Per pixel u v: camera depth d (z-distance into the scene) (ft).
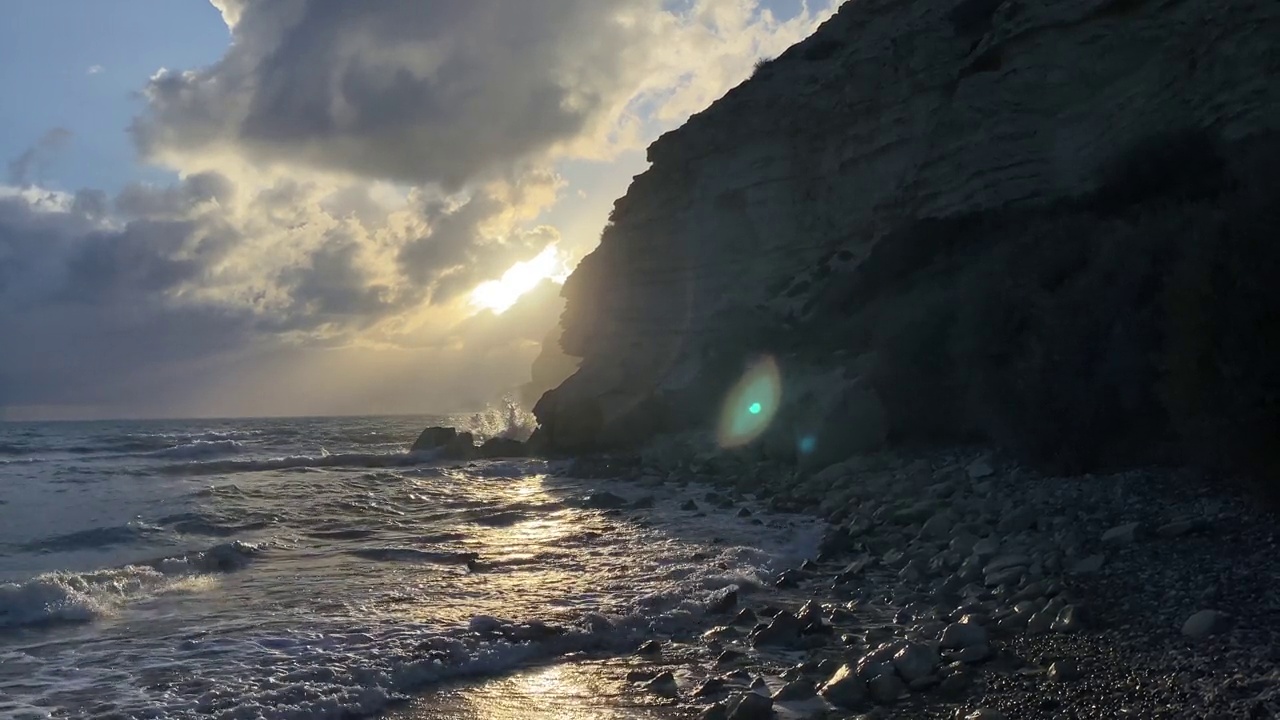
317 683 27.78
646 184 130.41
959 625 28.94
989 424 62.03
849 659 28.86
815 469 73.72
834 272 99.45
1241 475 39.04
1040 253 65.51
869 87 102.22
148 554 52.26
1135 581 31.71
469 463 110.11
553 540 53.36
